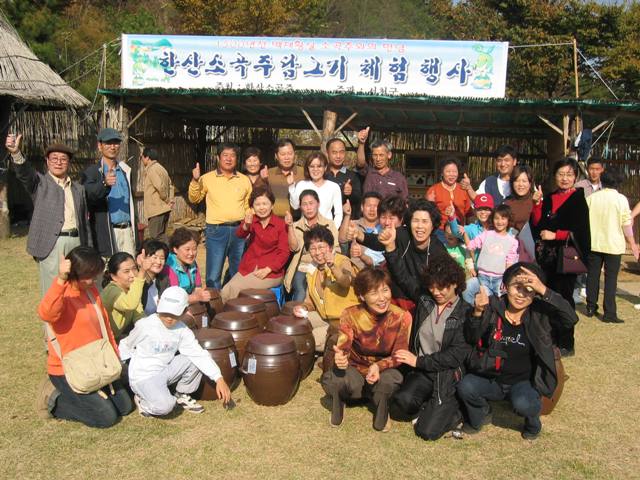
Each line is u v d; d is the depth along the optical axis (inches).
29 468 127.7
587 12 846.5
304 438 143.9
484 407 145.9
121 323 169.2
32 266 338.3
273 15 796.0
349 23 1149.1
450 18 1077.1
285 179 252.7
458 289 148.6
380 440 143.8
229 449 137.6
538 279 137.6
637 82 836.0
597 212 249.1
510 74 900.6
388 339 150.1
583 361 201.6
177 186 494.6
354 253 186.4
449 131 471.2
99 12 970.1
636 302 284.2
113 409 147.3
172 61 374.9
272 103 369.4
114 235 215.6
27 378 176.6
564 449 141.2
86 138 479.8
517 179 227.0
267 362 158.1
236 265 252.5
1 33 424.5
